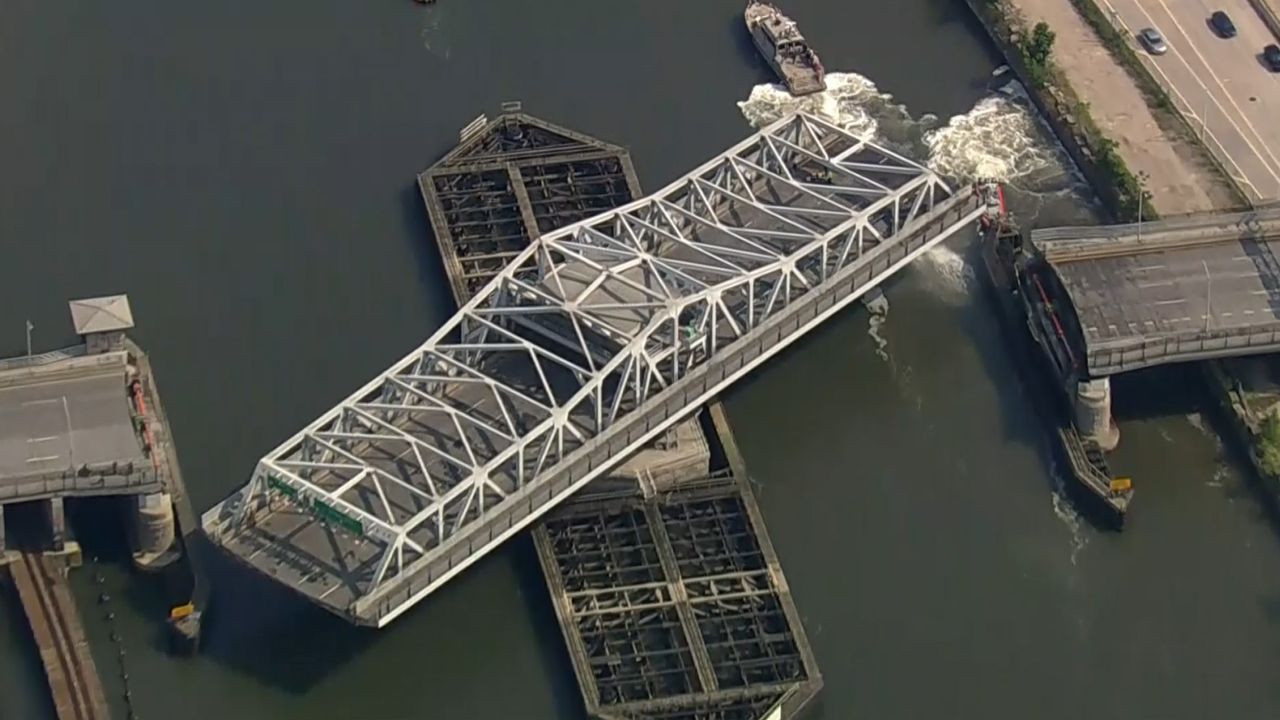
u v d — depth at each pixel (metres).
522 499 192.75
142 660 191.88
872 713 188.88
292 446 194.50
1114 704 190.38
